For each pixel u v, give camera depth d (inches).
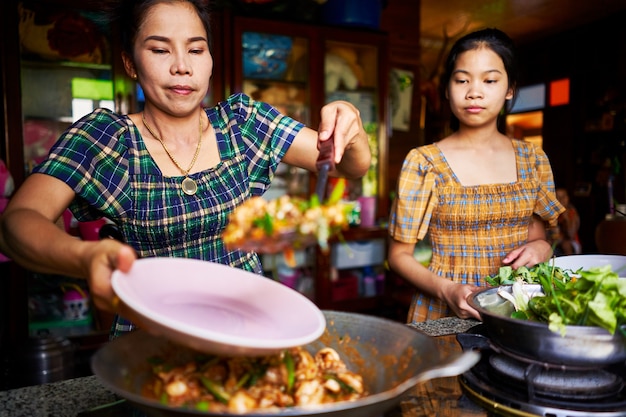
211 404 25.8
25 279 114.8
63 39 118.9
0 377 85.0
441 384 36.5
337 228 27.6
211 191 45.5
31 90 119.6
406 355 30.9
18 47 112.4
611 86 216.2
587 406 30.4
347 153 48.6
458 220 65.2
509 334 33.5
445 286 58.1
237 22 132.6
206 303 31.6
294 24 139.9
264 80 141.2
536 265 54.8
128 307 24.4
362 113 157.3
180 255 45.2
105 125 42.9
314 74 144.9
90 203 41.2
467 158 67.6
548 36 238.4
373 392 29.9
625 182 211.3
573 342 30.9
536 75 252.2
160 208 43.4
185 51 41.3
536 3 187.5
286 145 50.3
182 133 45.6
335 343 36.4
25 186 38.3
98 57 123.2
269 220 26.3
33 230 31.0
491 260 65.5
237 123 49.9
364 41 150.5
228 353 25.3
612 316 30.3
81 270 27.9
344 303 153.9
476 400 33.8
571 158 235.6
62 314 121.5
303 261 151.9
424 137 203.0
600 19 211.3
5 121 112.1
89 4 117.6
